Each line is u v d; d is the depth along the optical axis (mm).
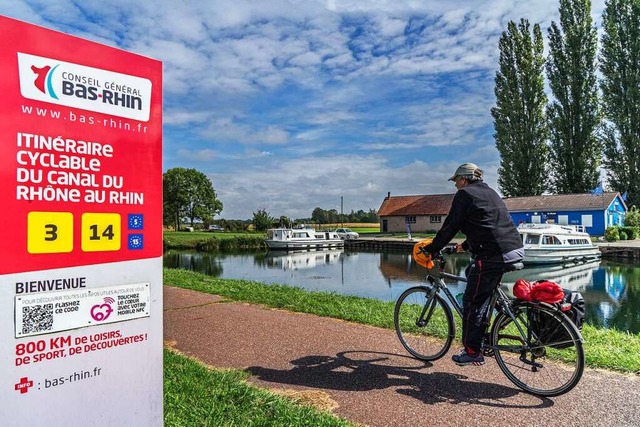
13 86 1812
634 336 6059
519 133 46656
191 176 85000
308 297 8656
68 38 1978
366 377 4359
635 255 31891
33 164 1865
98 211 2074
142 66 2256
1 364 1780
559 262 30328
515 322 4113
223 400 3699
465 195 4152
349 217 118438
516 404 3736
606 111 42250
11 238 1803
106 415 2111
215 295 9023
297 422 3311
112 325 2127
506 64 46812
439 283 5016
